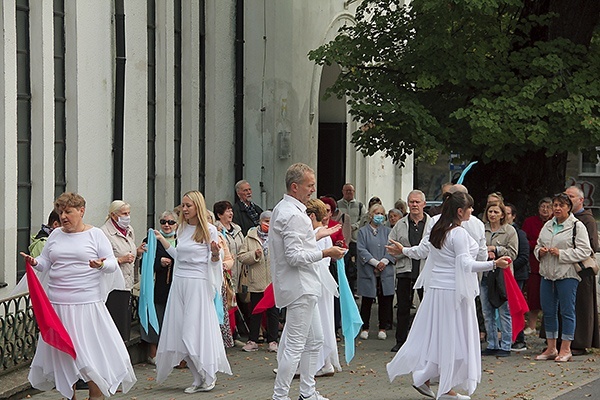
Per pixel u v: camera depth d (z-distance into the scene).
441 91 21.22
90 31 18.45
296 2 25.05
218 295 14.05
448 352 12.52
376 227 19.09
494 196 16.86
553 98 20.02
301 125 25.61
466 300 12.57
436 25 20.17
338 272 15.09
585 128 19.44
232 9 23.69
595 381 14.55
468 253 12.54
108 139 19.02
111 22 19.09
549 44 20.59
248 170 24.23
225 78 23.47
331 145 29.77
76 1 18.06
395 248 13.26
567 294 16.23
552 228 16.42
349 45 21.31
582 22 20.97
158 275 15.70
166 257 15.61
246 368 15.55
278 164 24.50
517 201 22.12
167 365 13.76
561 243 16.27
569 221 16.31
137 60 19.91
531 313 19.06
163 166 21.19
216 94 23.05
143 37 20.03
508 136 19.66
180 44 22.03
